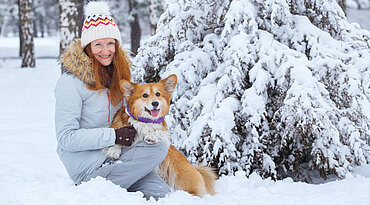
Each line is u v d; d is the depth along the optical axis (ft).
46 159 16.70
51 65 67.05
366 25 62.44
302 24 14.58
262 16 14.52
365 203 9.54
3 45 128.36
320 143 13.28
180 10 15.97
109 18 10.23
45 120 25.36
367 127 14.20
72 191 9.45
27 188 10.11
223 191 11.47
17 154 17.25
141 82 16.67
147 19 82.33
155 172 11.19
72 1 31.99
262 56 13.61
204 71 15.07
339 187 10.96
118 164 9.91
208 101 13.88
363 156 13.64
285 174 15.01
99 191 9.31
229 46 14.06
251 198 10.55
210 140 13.44
